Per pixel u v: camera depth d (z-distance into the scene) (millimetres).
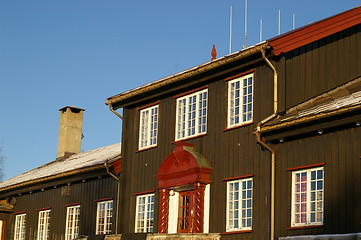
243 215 17859
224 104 19172
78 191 25766
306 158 16219
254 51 17578
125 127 22953
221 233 18203
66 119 33219
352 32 17172
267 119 17016
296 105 17531
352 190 14969
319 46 17734
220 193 18719
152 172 21516
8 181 31984
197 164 19062
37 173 30031
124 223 22266
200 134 19859
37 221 27969
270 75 17734
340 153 15391
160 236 18250
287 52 18031
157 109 21984
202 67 19312
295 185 16469
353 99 15328
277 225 16672
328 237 14688
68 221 26078
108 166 23031
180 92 21000
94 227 24281
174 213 20438
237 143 18453
